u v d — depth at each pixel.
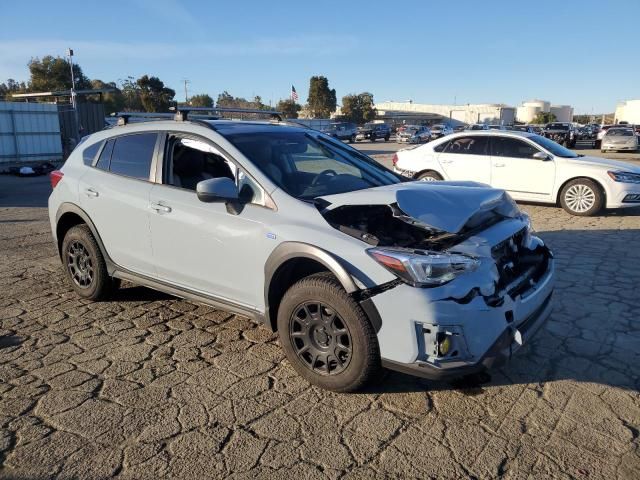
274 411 3.15
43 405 3.22
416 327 2.91
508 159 9.80
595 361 3.72
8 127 22.06
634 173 8.87
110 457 2.74
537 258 3.69
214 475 2.61
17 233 8.16
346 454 2.76
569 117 128.75
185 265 4.03
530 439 2.86
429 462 2.69
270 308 3.56
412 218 3.13
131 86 61.91
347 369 3.20
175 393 3.36
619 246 6.93
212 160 3.94
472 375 3.53
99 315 4.67
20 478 2.59
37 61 53.81
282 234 3.38
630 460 2.68
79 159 4.99
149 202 4.18
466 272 2.97
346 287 3.06
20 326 4.43
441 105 120.19
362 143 43.62
